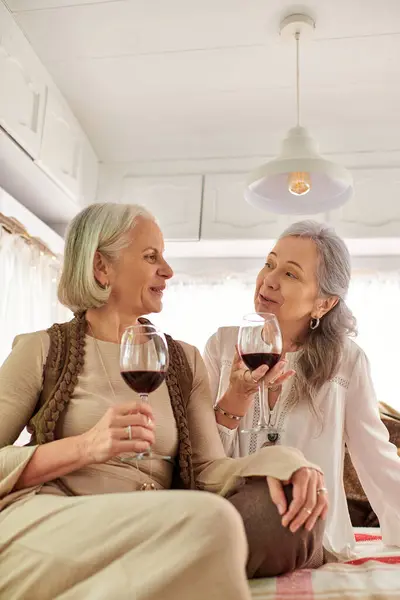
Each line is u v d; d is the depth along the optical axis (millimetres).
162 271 1577
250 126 3969
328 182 2898
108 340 1521
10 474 1183
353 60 3379
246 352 1549
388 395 4086
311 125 3930
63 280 1561
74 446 1179
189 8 3064
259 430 1521
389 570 1339
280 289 2021
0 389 1367
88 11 3113
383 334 4152
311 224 2105
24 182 3609
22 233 3480
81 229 1562
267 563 1240
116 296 1536
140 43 3326
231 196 4113
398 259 4254
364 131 3941
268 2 3016
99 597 955
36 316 3715
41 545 1062
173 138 4113
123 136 4125
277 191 2975
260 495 1238
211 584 913
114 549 986
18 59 3188
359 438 1980
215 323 4332
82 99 3795
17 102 3172
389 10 3023
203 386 1632
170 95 3750
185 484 1418
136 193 4223
